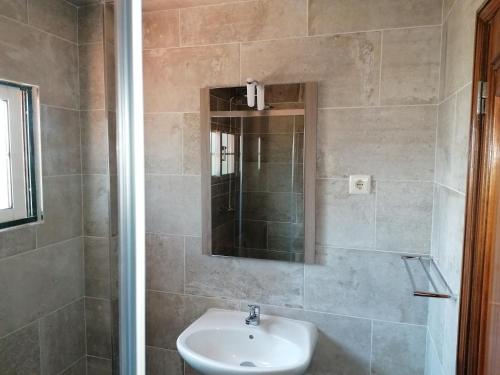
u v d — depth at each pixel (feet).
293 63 5.24
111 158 2.07
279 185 5.42
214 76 5.60
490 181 3.11
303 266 5.45
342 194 5.18
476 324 3.27
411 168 4.91
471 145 3.32
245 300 5.75
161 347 6.25
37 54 1.79
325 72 5.12
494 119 3.05
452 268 3.87
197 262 5.95
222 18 5.48
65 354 2.02
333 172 5.20
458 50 3.89
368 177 5.05
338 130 5.13
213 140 5.68
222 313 5.71
